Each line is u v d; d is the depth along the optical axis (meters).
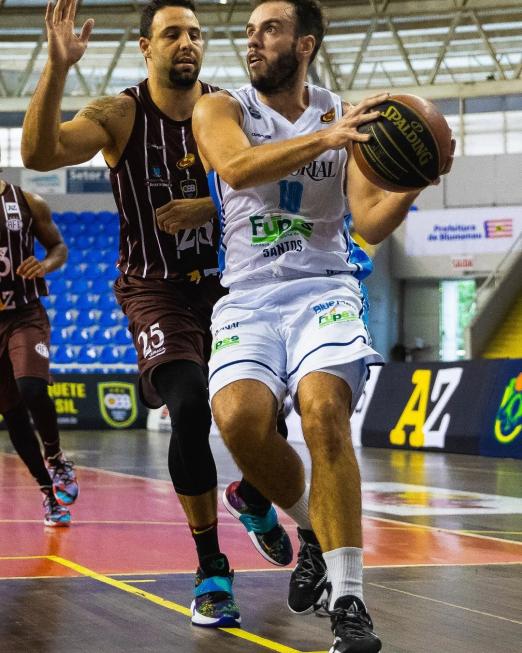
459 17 29.03
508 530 6.55
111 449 15.18
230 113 3.57
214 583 3.62
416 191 3.34
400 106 3.22
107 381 22.14
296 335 3.50
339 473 3.12
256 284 3.64
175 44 4.18
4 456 13.49
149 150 4.27
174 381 3.83
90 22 3.72
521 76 30.88
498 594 4.25
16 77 32.75
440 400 14.79
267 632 3.51
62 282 27.14
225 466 11.49
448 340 27.86
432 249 26.56
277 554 4.19
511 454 13.23
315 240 3.65
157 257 4.27
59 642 3.30
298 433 16.92
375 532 6.27
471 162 27.33
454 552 5.48
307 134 3.39
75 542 5.64
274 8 3.62
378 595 4.20
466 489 9.34
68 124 4.09
